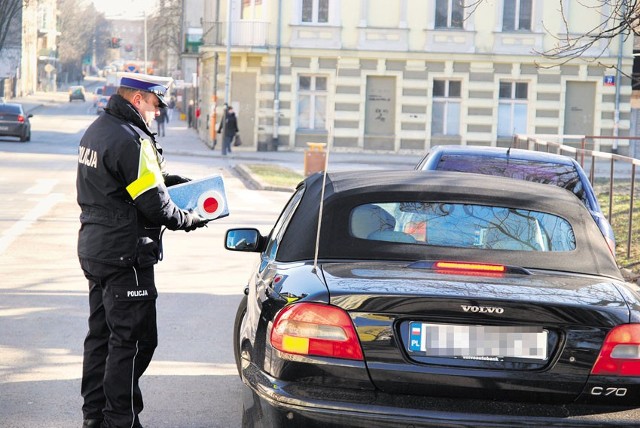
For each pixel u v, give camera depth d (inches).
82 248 330.0
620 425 244.7
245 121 2679.6
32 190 1348.4
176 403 395.5
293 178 1745.8
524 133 2657.5
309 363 251.6
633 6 668.7
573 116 2642.7
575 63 2600.9
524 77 2628.0
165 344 501.7
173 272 747.4
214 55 2684.5
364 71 2630.4
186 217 335.9
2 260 772.6
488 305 249.1
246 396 276.5
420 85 2642.7
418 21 2625.5
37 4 6604.3
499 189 313.4
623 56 2593.5
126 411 330.3
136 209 328.5
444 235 294.7
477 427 242.1
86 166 328.2
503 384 248.1
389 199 303.3
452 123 2672.2
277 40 2615.7
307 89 2655.0
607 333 251.6
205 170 1956.2
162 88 336.8
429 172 333.4
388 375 248.7
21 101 5767.7
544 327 251.4
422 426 242.5
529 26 2625.5
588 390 249.8
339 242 292.5
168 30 5575.8
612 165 912.9
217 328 544.4
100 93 5438.0
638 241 933.2
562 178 605.3
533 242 295.4
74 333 517.7
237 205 1294.3
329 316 252.8
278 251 303.7
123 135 323.0
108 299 328.5
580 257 293.6
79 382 421.7
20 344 490.6
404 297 250.4
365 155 2628.0
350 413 244.4
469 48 2628.0
